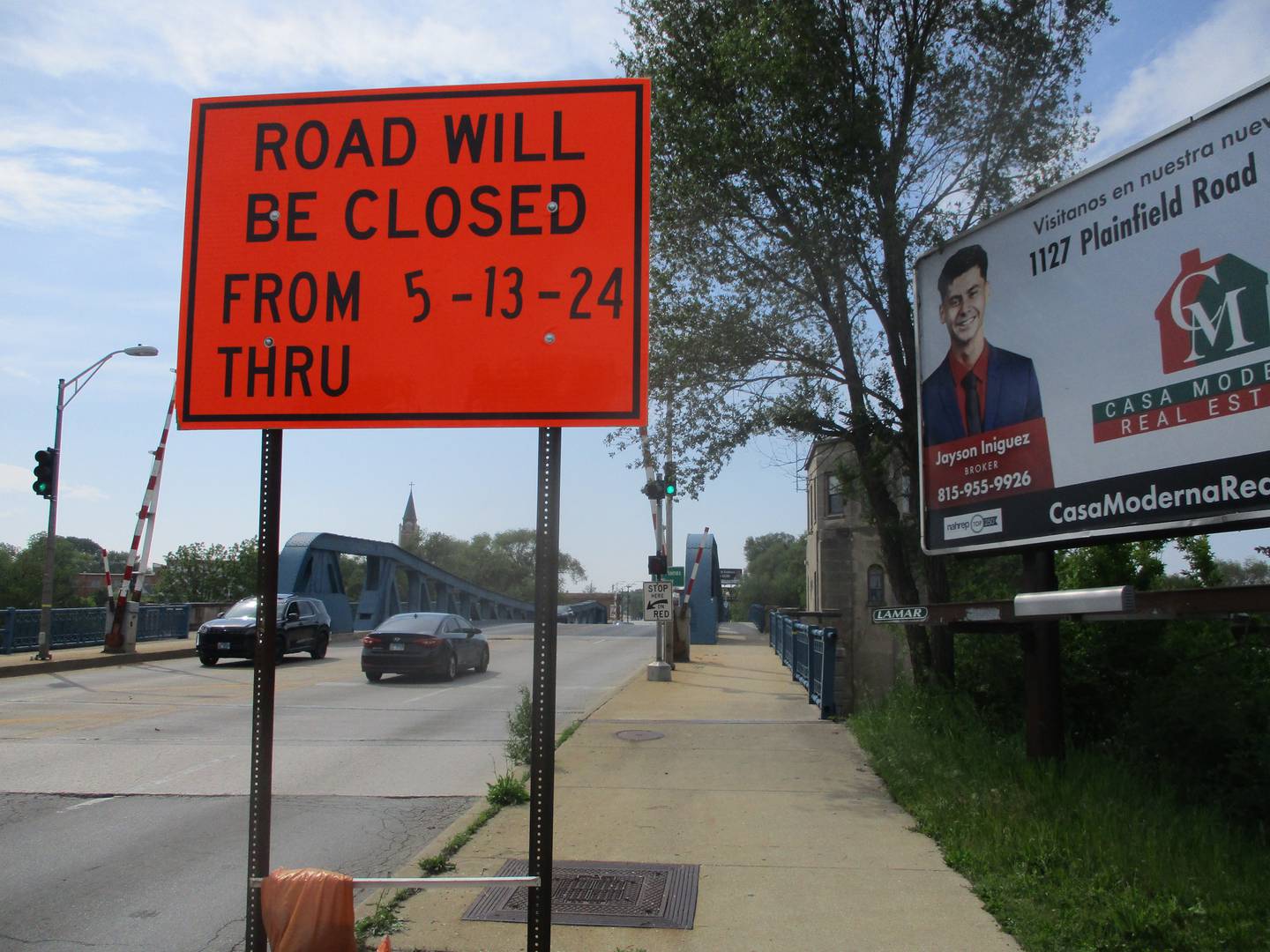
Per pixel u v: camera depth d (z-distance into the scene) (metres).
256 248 4.46
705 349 12.37
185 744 11.81
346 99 4.49
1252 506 6.17
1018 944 4.80
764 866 6.16
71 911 5.81
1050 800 6.85
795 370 12.77
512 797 8.15
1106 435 7.30
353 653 29.45
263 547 4.30
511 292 4.33
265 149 4.51
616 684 19.61
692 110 11.59
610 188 4.35
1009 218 8.41
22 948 5.22
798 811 7.67
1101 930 4.76
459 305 4.35
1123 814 6.37
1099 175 7.47
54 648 26.19
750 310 12.51
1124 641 9.59
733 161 11.26
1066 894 5.21
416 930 5.11
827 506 28.77
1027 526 8.05
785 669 22.94
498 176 4.39
